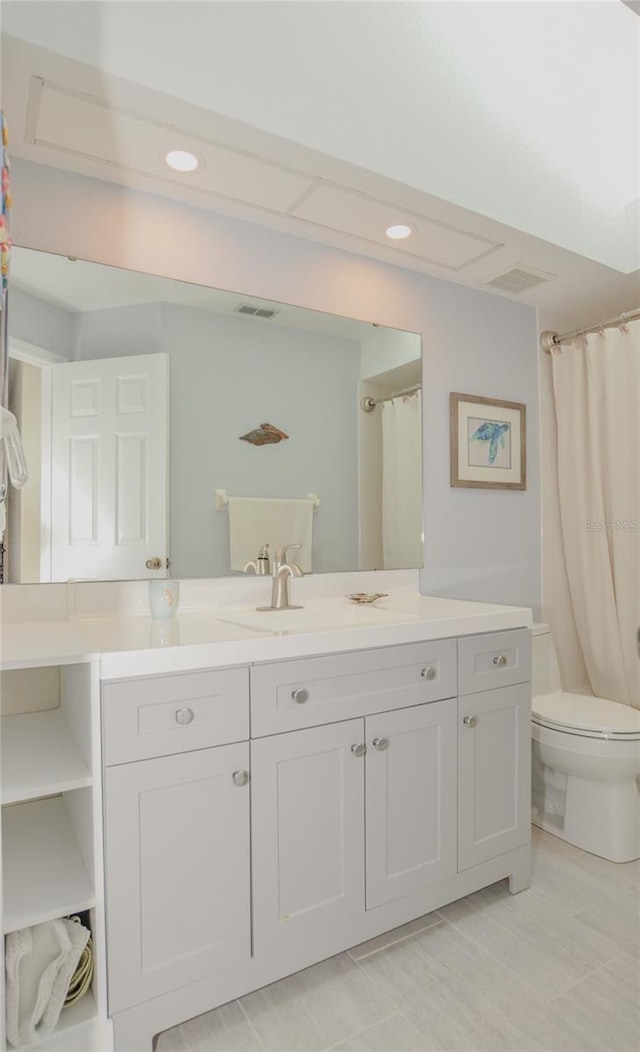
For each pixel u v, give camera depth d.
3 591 1.61
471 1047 1.32
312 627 1.81
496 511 2.58
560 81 2.12
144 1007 1.25
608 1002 1.44
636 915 1.77
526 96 2.03
